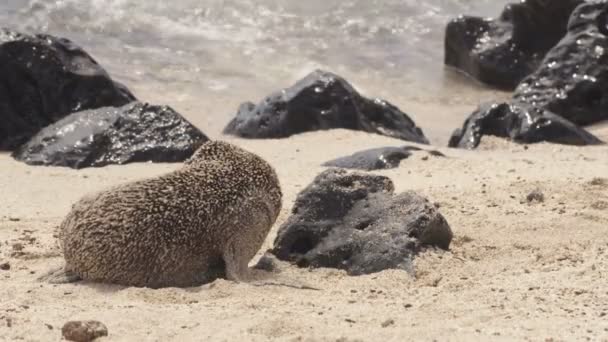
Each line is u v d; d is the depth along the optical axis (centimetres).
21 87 3738
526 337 1480
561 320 1575
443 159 3262
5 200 2773
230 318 1603
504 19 5222
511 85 5075
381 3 5828
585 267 1934
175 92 4572
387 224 2038
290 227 2091
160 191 1848
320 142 3728
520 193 2625
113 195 1844
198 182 1877
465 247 2128
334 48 5275
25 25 5078
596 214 2380
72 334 1495
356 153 3281
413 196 2075
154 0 5459
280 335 1511
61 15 5206
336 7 5709
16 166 3297
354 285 1888
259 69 4925
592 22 4606
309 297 1773
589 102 4397
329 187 2117
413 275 1938
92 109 3703
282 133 3866
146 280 1839
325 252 2041
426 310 1645
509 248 2127
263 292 1811
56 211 2647
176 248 1836
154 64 4850
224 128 4053
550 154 3562
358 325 1558
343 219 2083
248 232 1912
